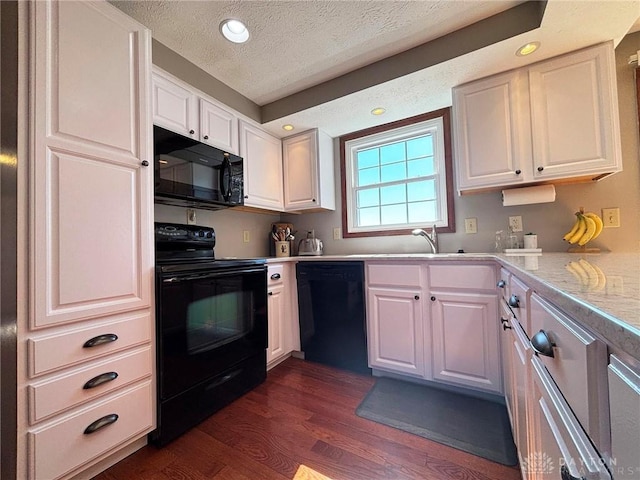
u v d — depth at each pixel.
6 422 0.99
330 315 2.21
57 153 1.07
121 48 1.29
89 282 1.14
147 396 1.32
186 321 1.49
